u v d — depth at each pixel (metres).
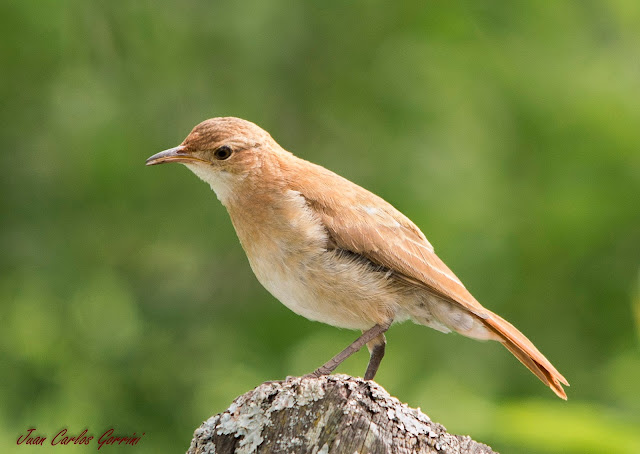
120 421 13.77
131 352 14.20
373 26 14.76
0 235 13.72
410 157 13.84
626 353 13.13
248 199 8.84
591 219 13.13
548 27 14.39
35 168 14.02
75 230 14.14
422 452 6.00
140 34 14.27
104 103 14.23
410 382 13.67
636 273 13.04
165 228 14.66
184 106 14.57
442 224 13.14
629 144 13.13
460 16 14.51
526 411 10.00
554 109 13.46
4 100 13.91
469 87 13.84
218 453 6.15
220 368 14.10
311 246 8.52
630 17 14.32
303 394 6.13
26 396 13.82
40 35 13.39
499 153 13.56
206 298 14.67
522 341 8.69
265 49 14.51
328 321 8.85
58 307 14.08
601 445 9.60
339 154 14.84
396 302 8.73
